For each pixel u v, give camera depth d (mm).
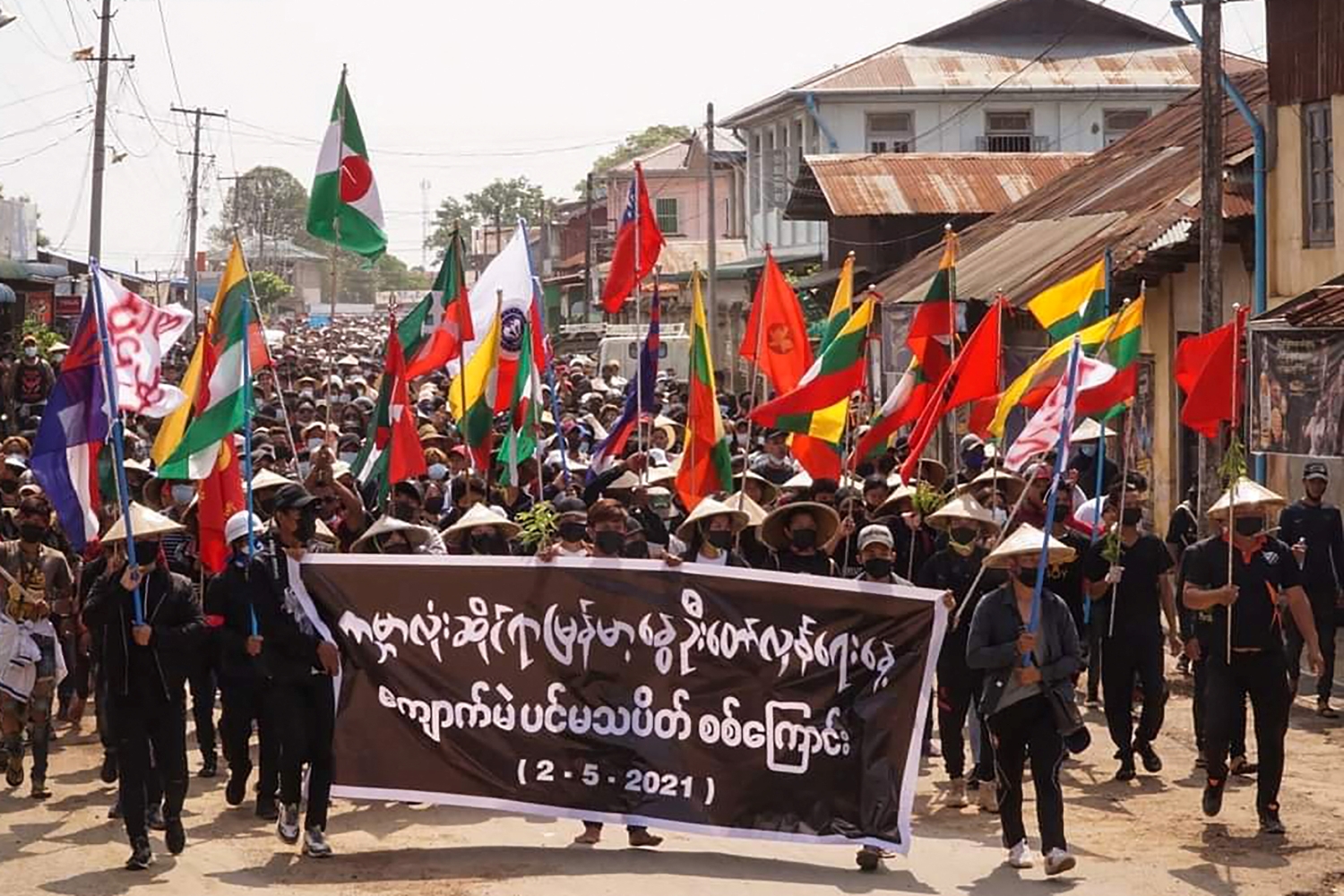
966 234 35844
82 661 15141
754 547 13797
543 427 23703
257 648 11055
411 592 11117
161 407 12242
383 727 11117
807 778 10820
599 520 11375
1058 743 10539
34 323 43000
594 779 11023
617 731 11016
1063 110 51281
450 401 19375
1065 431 10898
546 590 11102
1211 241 19391
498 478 18219
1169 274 24516
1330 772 13359
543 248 103625
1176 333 24531
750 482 15750
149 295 77438
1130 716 13328
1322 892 10172
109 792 13062
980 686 12461
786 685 10859
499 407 18141
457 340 18219
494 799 11062
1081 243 26922
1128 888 10273
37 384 31125
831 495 15188
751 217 58688
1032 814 12352
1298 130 22156
